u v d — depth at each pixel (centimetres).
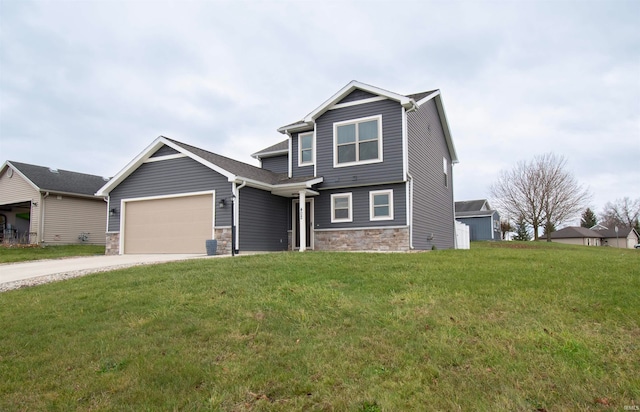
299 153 1631
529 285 608
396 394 328
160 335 460
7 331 495
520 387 336
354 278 685
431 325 465
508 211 3544
